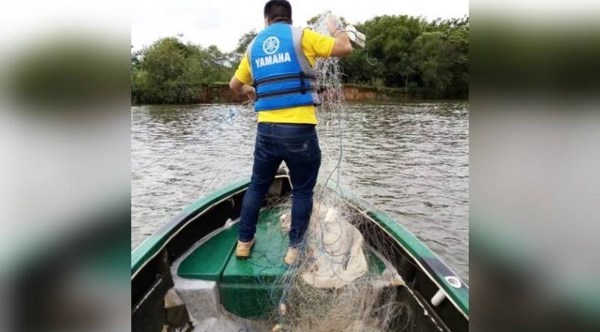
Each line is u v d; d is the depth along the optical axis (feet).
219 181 19.10
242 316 7.14
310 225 7.63
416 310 6.68
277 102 6.50
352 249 7.58
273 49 6.52
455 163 36.17
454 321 5.70
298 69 6.48
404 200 25.73
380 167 34.40
